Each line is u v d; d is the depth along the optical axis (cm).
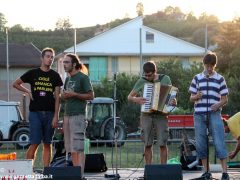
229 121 1123
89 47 4991
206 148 1011
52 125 1019
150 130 1048
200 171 1217
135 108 3188
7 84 4306
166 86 1032
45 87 1017
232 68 4247
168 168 889
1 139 2434
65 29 8375
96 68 4941
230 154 1167
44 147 1026
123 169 1255
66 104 1012
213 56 1002
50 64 1023
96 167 1188
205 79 1005
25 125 2422
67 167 872
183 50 5084
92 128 2475
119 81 3531
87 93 1003
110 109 2512
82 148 1005
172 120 2309
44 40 7631
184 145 1261
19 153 1614
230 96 3231
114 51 5006
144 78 1046
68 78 1017
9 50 4934
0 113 2445
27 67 4753
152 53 5041
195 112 1014
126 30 5078
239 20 4612
